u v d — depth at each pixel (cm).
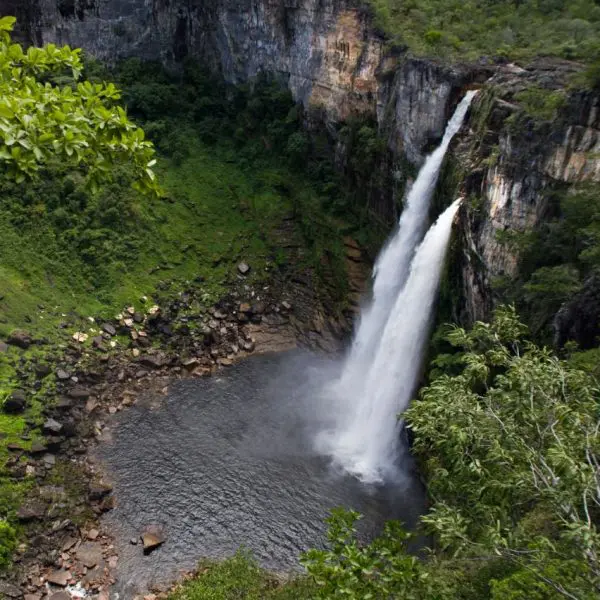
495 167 3042
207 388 4234
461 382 1244
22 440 3369
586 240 2427
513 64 3778
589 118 2591
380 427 3706
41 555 2838
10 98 947
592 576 945
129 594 2702
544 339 2512
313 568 914
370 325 4438
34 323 4131
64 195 4812
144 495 3244
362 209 4884
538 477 1048
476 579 1521
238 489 3312
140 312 4594
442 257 3422
